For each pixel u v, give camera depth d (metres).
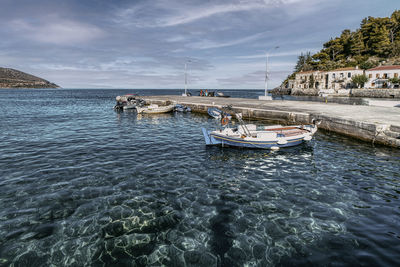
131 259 5.51
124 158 13.32
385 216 7.24
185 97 56.44
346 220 7.04
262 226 6.77
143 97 56.38
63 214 7.36
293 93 93.00
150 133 20.86
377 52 94.75
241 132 16.22
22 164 12.11
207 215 7.37
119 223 6.91
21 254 5.67
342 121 18.70
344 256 5.50
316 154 14.26
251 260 5.45
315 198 8.50
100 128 23.45
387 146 15.25
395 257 5.42
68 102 64.62
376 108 27.06
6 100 72.00
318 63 115.06
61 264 5.38
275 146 15.35
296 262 5.35
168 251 5.77
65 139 18.31
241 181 10.14
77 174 10.72
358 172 11.09
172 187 9.44
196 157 13.77
